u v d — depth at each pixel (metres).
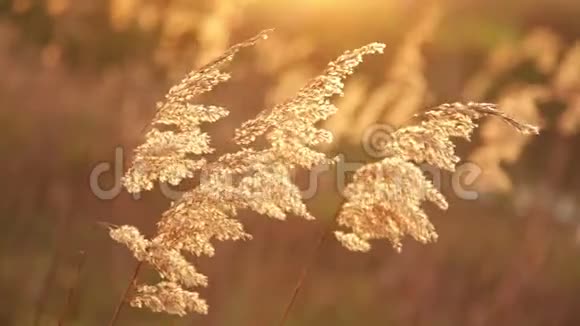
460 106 3.74
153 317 11.40
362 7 19.56
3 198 12.14
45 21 15.62
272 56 12.79
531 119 11.20
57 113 13.84
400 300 11.26
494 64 13.88
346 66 3.71
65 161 12.64
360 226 3.72
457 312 11.07
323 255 12.48
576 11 31.25
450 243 13.07
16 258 11.13
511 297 11.20
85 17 15.27
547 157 16.66
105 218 11.26
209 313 9.85
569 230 14.14
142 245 3.73
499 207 15.00
